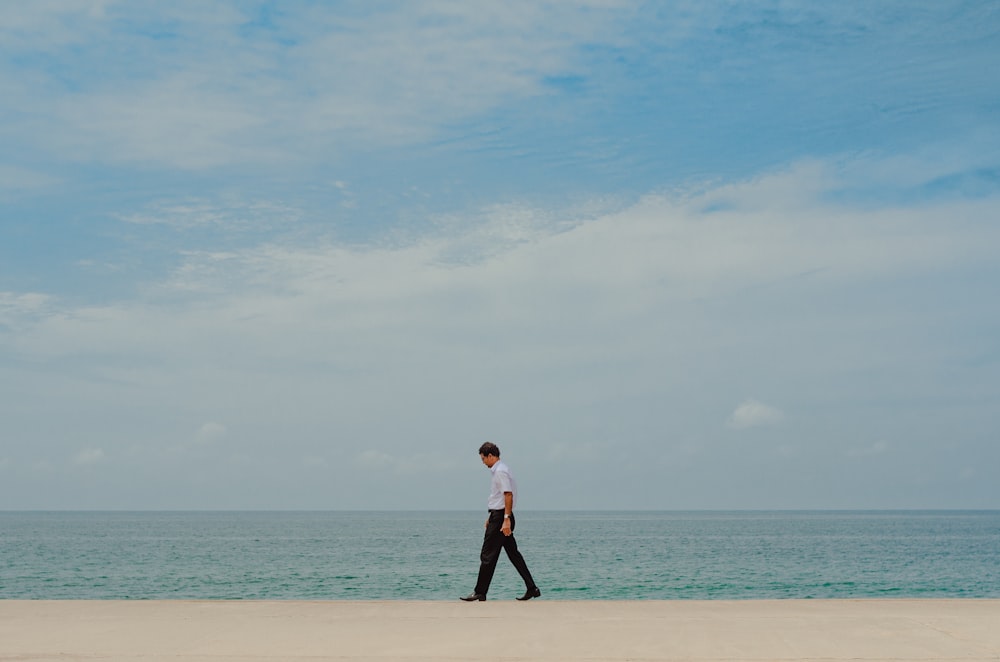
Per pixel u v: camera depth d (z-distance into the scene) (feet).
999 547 210.59
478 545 227.61
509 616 29.99
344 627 27.27
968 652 22.76
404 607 32.94
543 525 537.24
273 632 26.32
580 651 23.03
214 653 22.97
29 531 387.34
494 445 36.76
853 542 249.55
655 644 24.00
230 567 136.36
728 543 240.12
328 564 143.23
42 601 35.35
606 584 103.30
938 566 139.95
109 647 23.88
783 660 21.89
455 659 22.07
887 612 30.58
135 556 172.04
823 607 32.40
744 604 33.63
